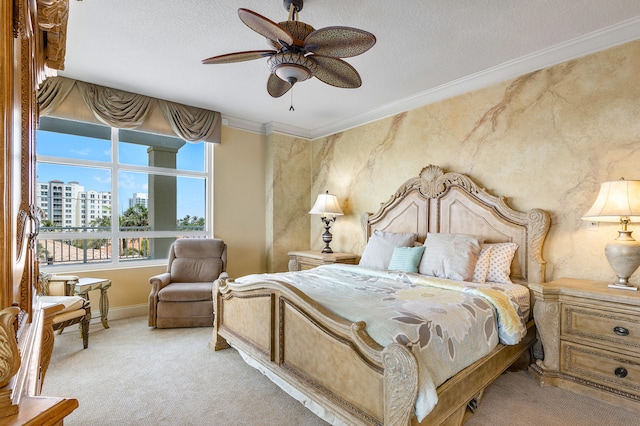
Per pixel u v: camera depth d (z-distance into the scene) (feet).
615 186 7.41
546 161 9.34
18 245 2.77
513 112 10.05
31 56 3.85
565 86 9.00
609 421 6.43
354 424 5.38
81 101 11.55
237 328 8.97
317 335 6.30
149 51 9.46
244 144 16.12
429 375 4.91
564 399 7.22
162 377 8.11
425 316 5.96
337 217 16.14
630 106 7.95
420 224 12.25
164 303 11.53
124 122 12.33
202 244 13.98
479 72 10.55
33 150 4.62
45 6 4.12
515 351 7.90
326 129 16.71
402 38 8.61
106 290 11.88
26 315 3.59
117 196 13.08
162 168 14.19
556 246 9.15
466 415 6.57
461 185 11.06
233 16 7.82
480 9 7.43
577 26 8.05
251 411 6.70
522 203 9.82
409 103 12.82
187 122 13.76
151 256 13.96
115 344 10.17
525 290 8.83
